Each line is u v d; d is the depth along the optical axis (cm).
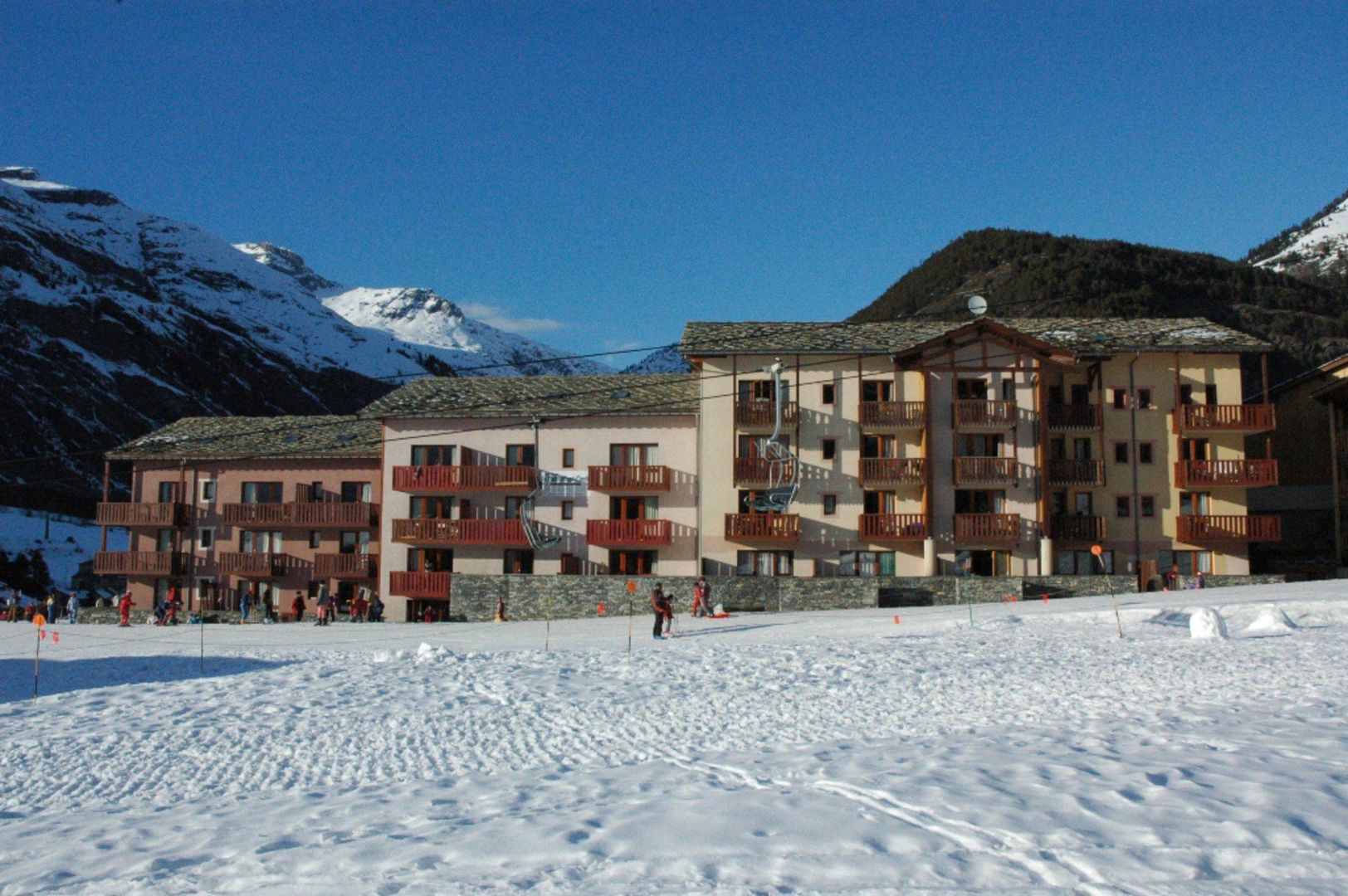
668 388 6081
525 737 1973
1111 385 5622
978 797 1170
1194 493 5569
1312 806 1080
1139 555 5525
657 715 2147
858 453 5519
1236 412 5475
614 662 3008
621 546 5562
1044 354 5509
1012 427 5428
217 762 1833
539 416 5728
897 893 885
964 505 5469
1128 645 2964
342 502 6009
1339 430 6238
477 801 1359
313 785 1631
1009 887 889
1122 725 1672
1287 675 2205
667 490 5588
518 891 934
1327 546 6444
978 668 2631
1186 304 15462
